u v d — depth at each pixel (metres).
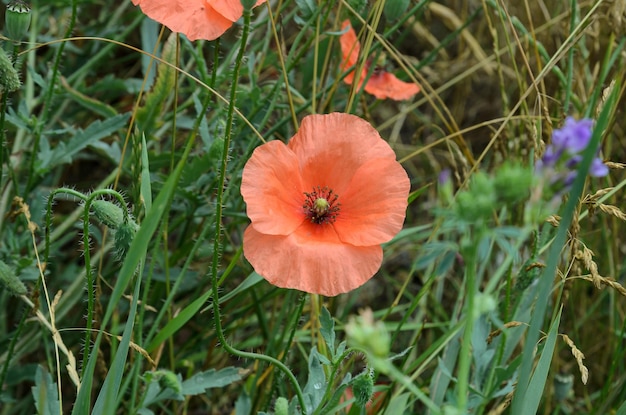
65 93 0.70
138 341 0.56
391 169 0.54
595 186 0.71
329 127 0.55
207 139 0.63
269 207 0.53
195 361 0.70
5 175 0.68
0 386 0.60
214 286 0.52
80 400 0.50
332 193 0.55
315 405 0.54
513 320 0.62
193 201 0.65
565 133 0.41
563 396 0.65
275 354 0.64
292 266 0.52
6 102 0.60
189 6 0.55
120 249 0.52
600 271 0.74
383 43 0.64
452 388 0.64
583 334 0.73
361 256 0.53
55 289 0.72
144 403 0.56
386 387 0.58
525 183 0.40
